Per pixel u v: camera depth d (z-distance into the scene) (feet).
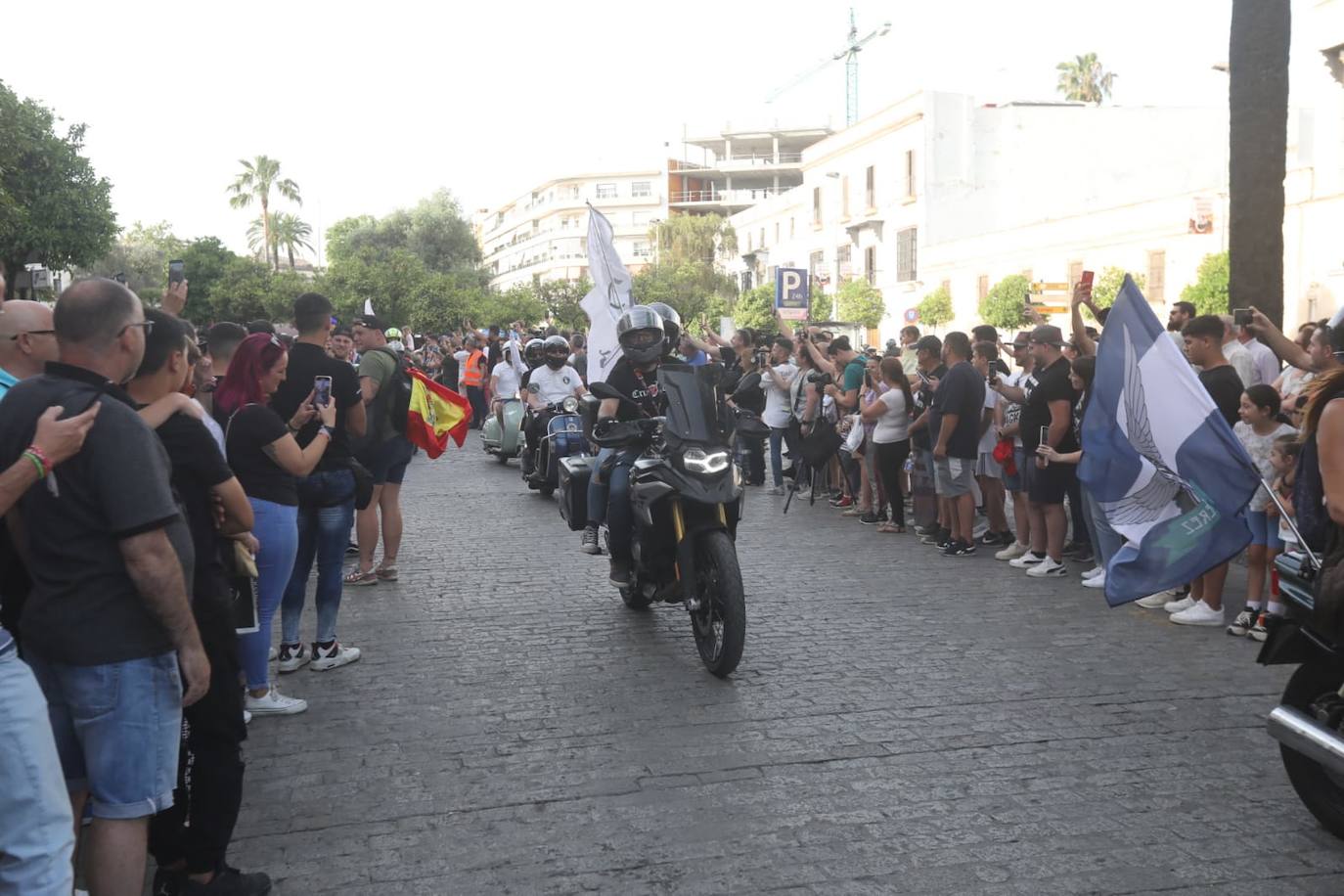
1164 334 20.22
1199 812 13.98
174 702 10.59
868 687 19.29
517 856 12.94
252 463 17.52
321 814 14.21
